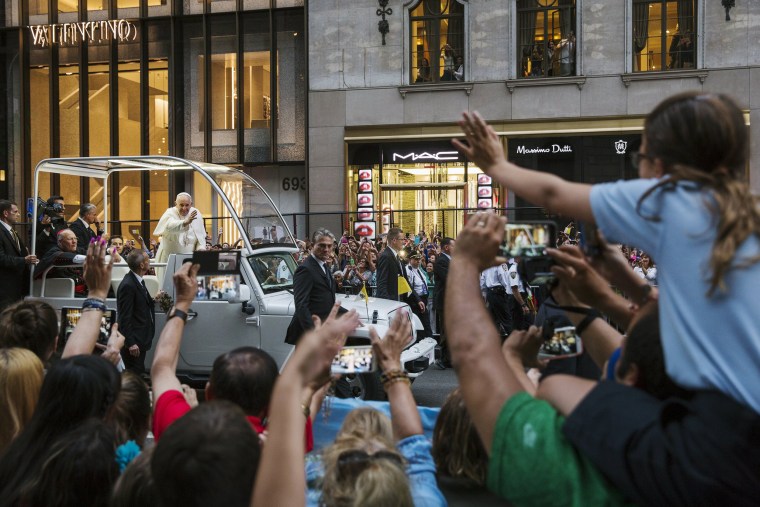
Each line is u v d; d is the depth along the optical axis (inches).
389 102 829.8
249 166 946.1
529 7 798.5
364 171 841.5
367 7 836.0
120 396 112.6
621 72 768.3
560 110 783.7
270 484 51.6
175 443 57.6
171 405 99.2
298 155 917.2
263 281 334.0
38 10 987.3
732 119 53.6
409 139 826.2
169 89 951.6
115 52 971.3
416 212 786.8
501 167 62.2
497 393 55.6
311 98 848.3
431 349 343.0
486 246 61.5
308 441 106.2
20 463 88.3
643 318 59.2
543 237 69.6
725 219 48.1
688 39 761.0
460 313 58.8
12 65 994.1
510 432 53.1
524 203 794.2
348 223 813.2
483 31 805.9
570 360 131.3
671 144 54.6
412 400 97.6
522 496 52.1
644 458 47.1
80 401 91.4
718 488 45.0
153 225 951.0
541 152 792.9
